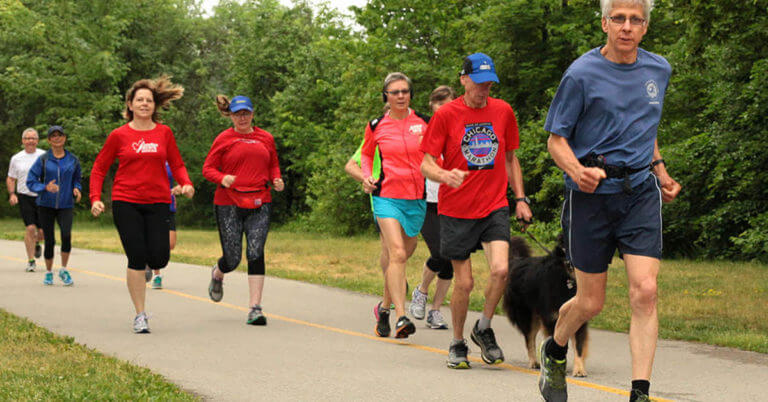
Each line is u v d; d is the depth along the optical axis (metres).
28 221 14.71
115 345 7.63
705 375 6.36
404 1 30.17
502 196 6.47
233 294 11.84
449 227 6.50
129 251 8.41
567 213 4.59
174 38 48.56
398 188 7.89
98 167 8.53
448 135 6.36
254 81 45.66
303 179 44.53
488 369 6.64
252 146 9.23
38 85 43.09
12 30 43.62
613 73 4.41
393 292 7.69
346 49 34.22
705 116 20.94
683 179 20.23
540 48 26.06
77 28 43.69
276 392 5.70
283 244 23.78
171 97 8.85
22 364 6.27
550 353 4.95
